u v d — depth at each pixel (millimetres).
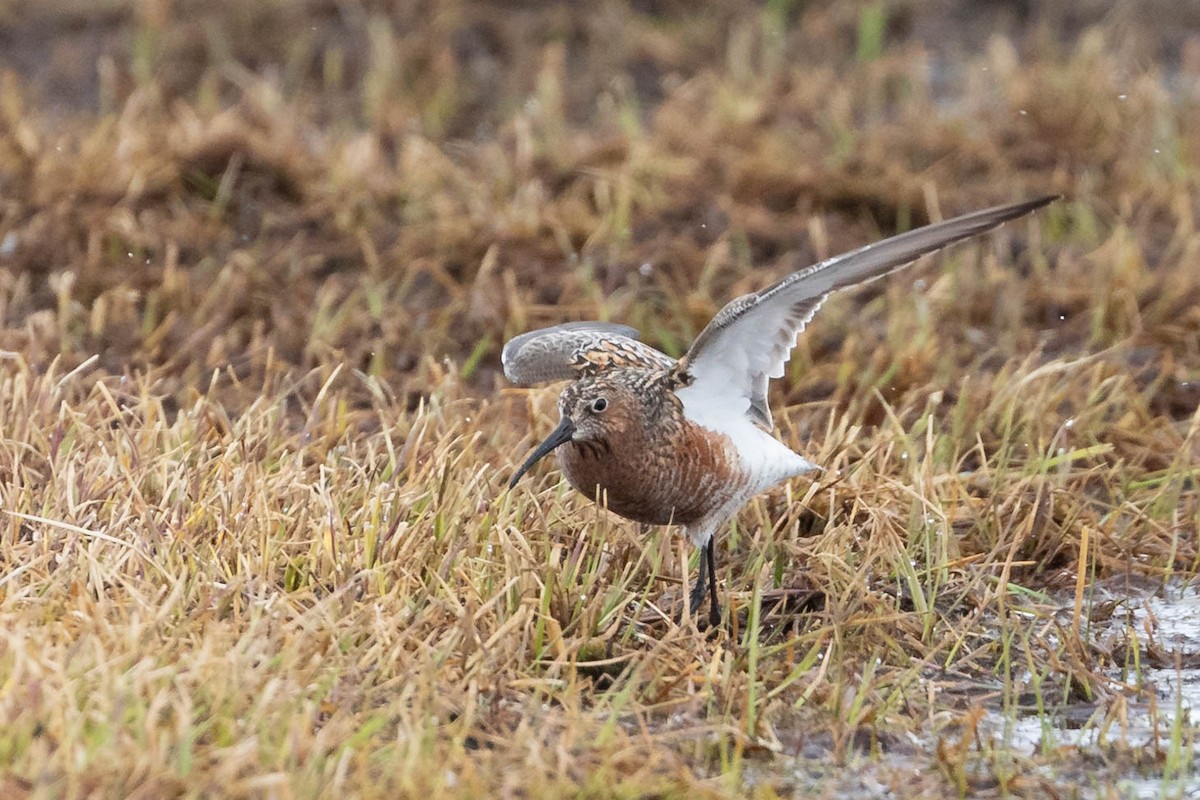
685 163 17875
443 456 11211
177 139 17469
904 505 11734
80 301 15258
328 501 10578
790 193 17766
